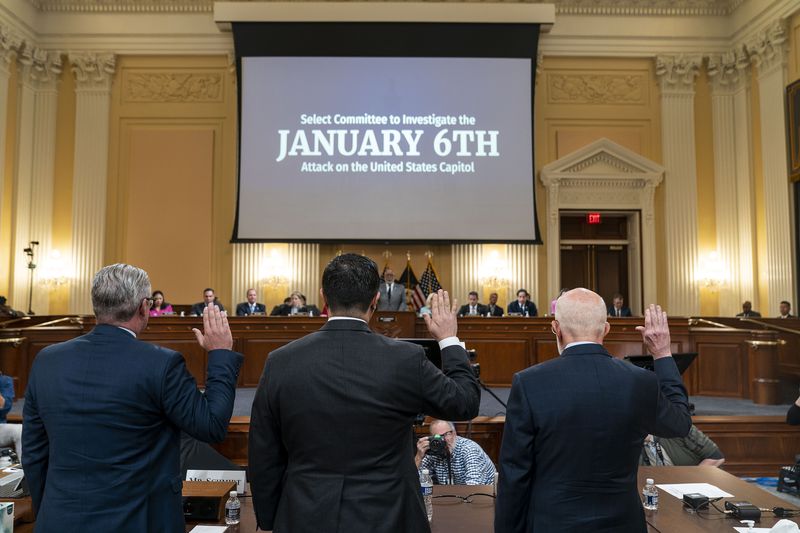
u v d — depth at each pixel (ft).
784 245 34.06
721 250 37.99
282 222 36.65
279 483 5.72
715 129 38.52
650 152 38.81
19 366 25.29
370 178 36.99
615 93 39.06
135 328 6.18
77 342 5.97
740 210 37.63
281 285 37.24
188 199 38.22
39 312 36.65
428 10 37.22
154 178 38.27
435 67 37.40
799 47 33.37
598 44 38.68
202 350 26.68
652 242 37.78
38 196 37.17
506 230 36.73
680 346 26.21
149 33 38.32
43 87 37.93
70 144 37.96
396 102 37.27
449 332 6.33
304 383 5.46
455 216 36.78
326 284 5.91
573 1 38.68
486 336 27.48
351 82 37.32
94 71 38.06
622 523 5.92
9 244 35.83
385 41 37.40
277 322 27.20
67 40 38.06
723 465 18.31
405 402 5.50
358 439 5.38
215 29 38.42
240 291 37.19
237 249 37.40
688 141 38.27
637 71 39.27
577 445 5.98
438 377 5.67
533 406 6.14
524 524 6.24
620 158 37.88
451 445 11.46
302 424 5.42
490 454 17.13
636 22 38.68
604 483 5.97
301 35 37.32
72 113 38.17
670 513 8.00
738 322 29.63
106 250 37.70
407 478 5.53
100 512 5.45
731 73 38.32
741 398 25.30
